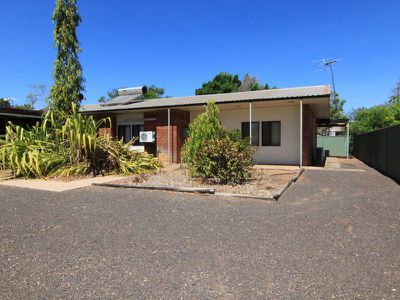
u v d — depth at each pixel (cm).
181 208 580
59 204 607
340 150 2644
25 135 1076
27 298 269
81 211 554
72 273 315
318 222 491
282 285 292
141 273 316
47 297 270
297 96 1219
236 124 1617
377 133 1382
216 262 342
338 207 592
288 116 1503
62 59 1203
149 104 1630
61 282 297
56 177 946
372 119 2891
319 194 722
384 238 418
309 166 1404
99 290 283
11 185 822
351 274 314
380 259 350
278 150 1525
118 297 272
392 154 1064
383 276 310
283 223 485
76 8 1213
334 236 426
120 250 375
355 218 515
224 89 3756
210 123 897
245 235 429
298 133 1488
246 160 829
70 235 427
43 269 323
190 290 284
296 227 465
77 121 1020
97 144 1047
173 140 1627
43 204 607
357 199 668
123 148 1126
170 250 375
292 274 314
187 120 1733
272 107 1530
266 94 1461
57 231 443
